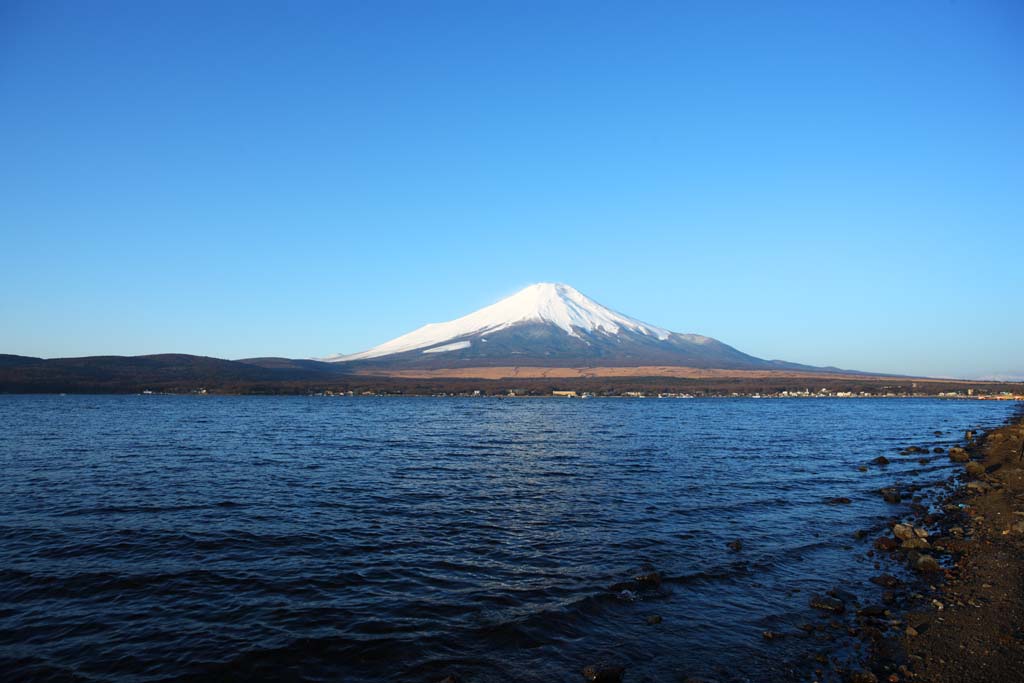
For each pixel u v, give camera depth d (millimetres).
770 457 43844
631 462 40031
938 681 10828
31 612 13758
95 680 10758
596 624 13289
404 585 15688
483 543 19688
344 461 39844
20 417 81438
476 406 134875
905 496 28750
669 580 16125
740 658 11695
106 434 57594
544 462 39844
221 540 19828
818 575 16719
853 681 10789
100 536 20172
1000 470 35844
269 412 102812
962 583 15930
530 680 10820
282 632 12797
